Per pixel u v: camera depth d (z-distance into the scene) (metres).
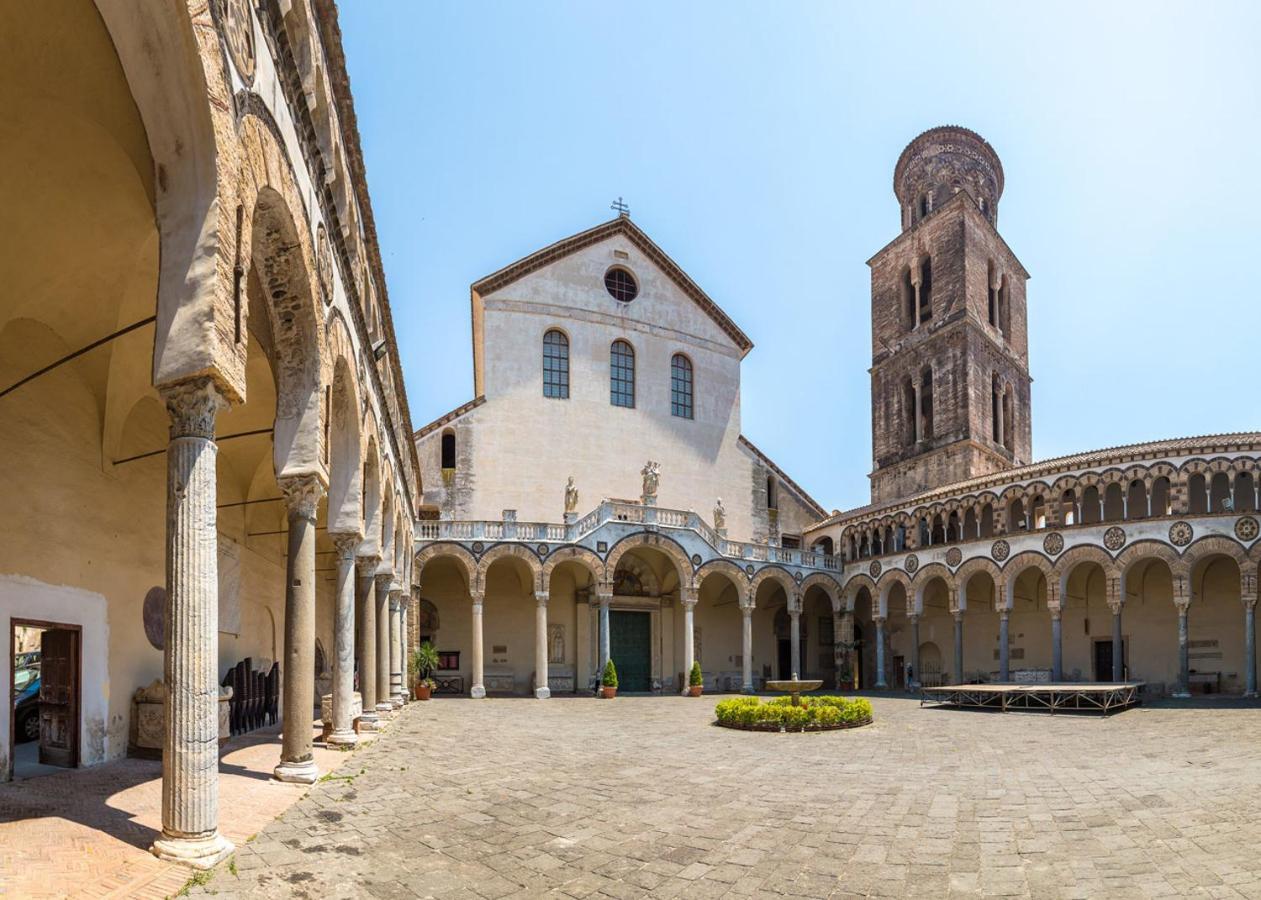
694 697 44.81
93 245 12.27
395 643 33.00
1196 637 40.75
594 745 22.05
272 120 10.56
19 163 10.49
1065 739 23.31
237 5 9.12
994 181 64.19
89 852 8.44
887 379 60.34
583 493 51.09
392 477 27.69
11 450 13.23
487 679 47.47
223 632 22.50
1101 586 43.97
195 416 8.73
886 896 8.95
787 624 56.25
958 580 45.47
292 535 13.62
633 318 54.94
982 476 46.75
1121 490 40.66
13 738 13.20
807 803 13.92
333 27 13.66
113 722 15.80
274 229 11.84
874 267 62.75
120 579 16.19
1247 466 36.62
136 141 9.05
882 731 26.09
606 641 44.69
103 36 8.45
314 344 13.55
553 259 53.06
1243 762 17.83
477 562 43.34
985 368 55.41
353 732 18.77
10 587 13.11
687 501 54.47
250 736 20.25
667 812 13.05
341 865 9.26
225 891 7.88
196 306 8.51
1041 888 9.14
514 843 10.83
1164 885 9.07
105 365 14.92
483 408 49.88
